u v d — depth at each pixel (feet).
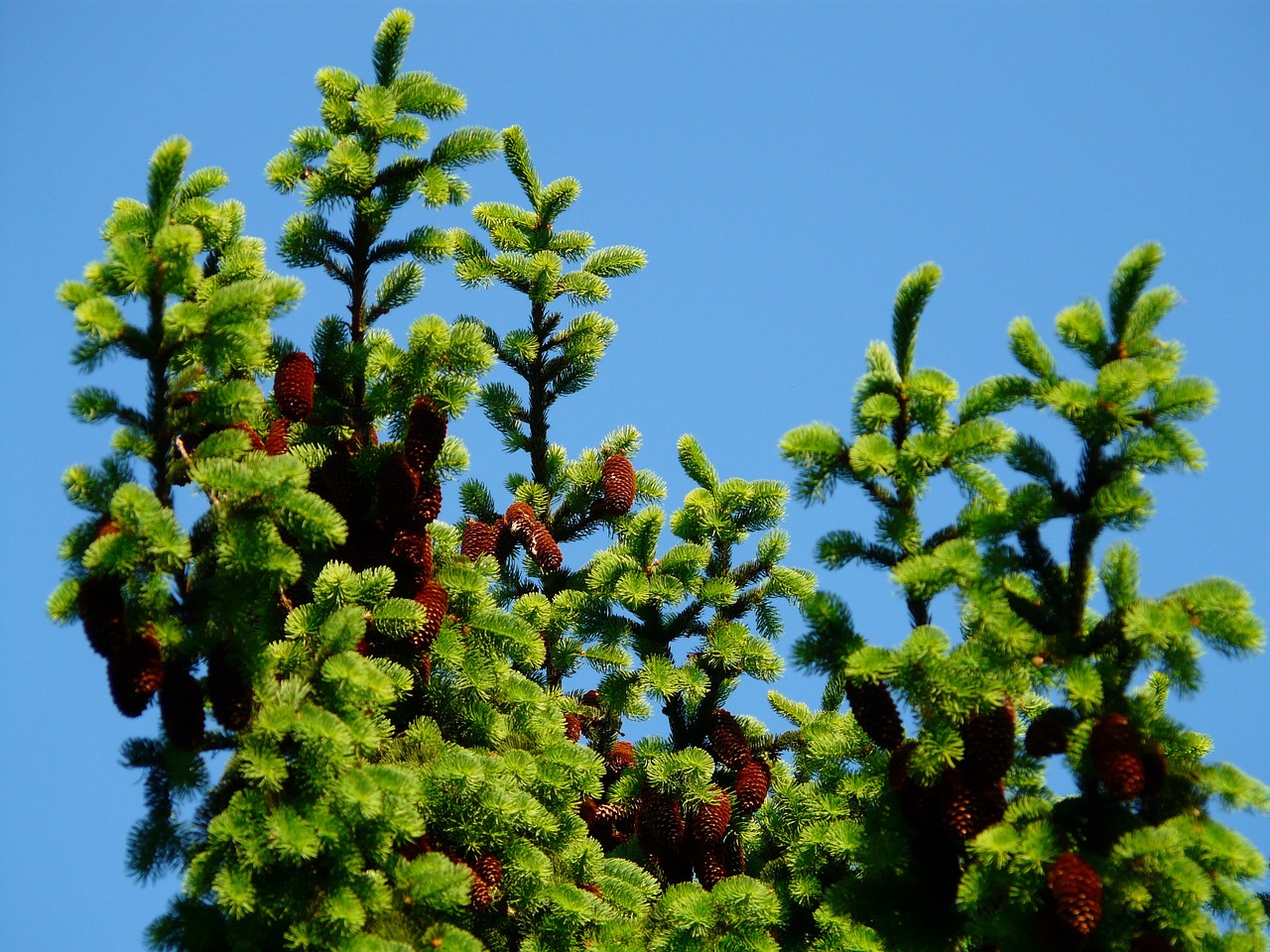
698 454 39.70
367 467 32.30
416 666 32.09
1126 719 25.38
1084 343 27.94
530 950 30.30
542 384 42.96
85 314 26.81
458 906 27.89
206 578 27.45
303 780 26.63
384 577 29.76
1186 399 26.53
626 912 32.01
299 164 35.22
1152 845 24.48
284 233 34.81
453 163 35.96
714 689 36.22
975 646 26.04
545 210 44.62
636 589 35.99
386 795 26.78
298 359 32.14
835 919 27.73
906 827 27.30
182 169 29.04
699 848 33.78
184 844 27.04
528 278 42.73
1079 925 23.48
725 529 38.09
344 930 25.93
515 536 39.37
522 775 31.71
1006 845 24.62
